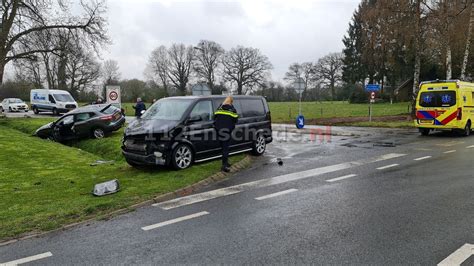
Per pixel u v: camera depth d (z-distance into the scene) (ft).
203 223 16.51
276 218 16.98
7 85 195.72
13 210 18.62
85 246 14.23
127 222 16.84
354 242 13.99
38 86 189.57
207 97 30.81
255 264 12.39
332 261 12.46
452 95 49.49
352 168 28.35
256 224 16.22
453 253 12.86
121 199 20.10
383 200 19.49
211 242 14.34
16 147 41.06
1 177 26.50
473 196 19.90
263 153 36.37
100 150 43.98
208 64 252.01
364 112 109.91
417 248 13.33
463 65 77.51
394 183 23.21
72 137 50.39
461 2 71.00
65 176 26.76
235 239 14.58
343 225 15.85
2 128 63.93
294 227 15.76
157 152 26.53
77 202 19.76
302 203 19.25
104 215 17.79
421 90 52.65
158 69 260.42
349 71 192.65
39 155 36.50
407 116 86.99
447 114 49.83
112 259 13.05
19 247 14.28
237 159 31.58
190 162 28.48
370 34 85.15
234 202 19.66
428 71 137.80
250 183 23.93
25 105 128.26
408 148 38.91
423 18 75.66
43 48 80.43
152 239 14.78
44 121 76.07
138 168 28.96
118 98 52.65
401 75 150.71
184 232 15.46
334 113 109.60
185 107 29.14
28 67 107.04
